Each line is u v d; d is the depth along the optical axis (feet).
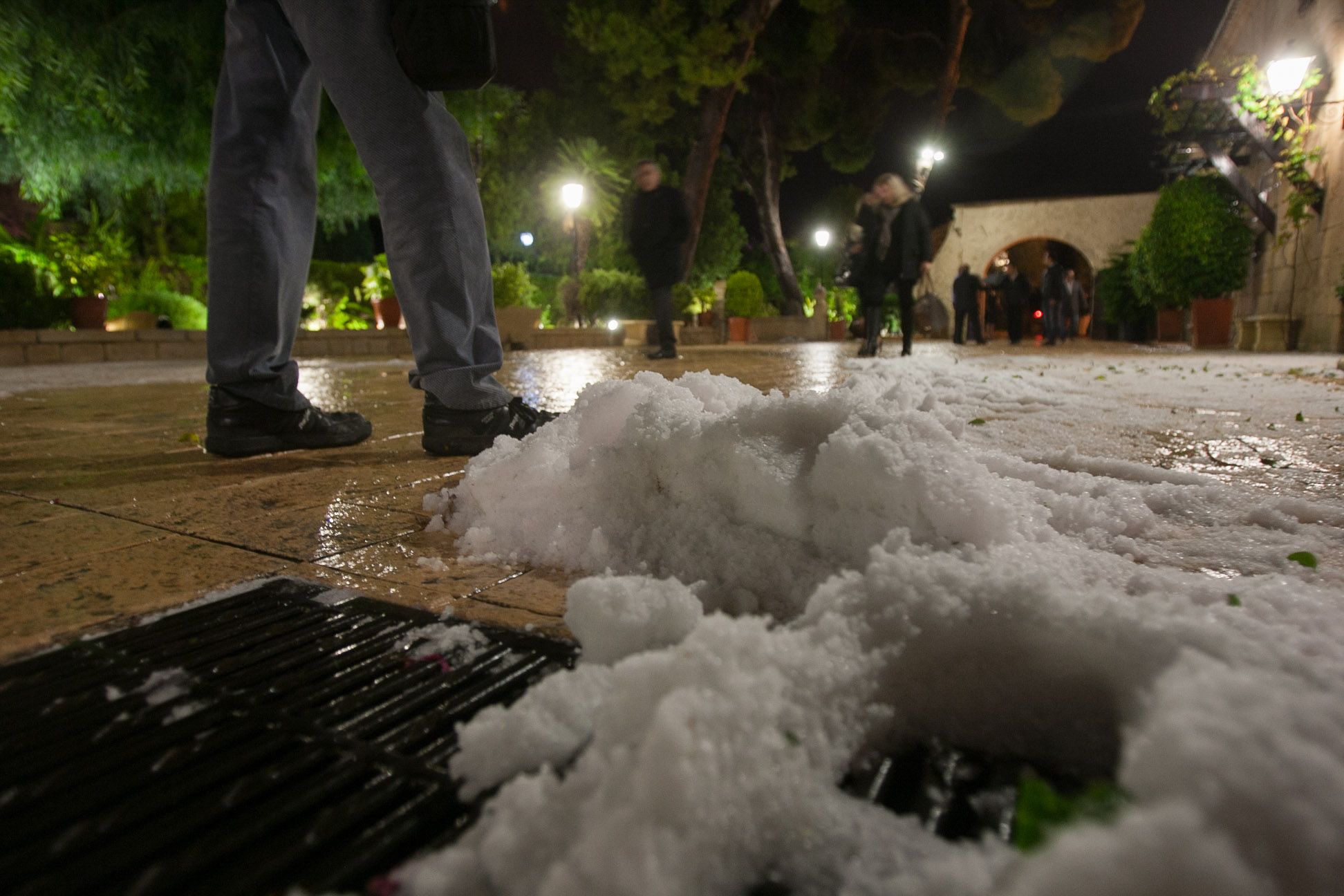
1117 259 56.90
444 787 2.42
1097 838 1.51
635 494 4.65
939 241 76.74
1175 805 1.52
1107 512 4.80
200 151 32.17
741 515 4.19
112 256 40.78
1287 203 34.22
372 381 19.53
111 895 1.96
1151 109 36.94
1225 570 4.01
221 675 3.19
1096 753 2.50
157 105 30.30
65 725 2.79
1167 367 21.98
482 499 5.09
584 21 48.62
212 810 2.31
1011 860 1.90
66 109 28.89
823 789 2.26
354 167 37.11
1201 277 40.45
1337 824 1.49
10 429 10.67
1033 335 83.25
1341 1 29.68
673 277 27.48
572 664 3.23
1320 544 4.40
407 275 7.45
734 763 2.04
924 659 2.78
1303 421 9.72
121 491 6.50
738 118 64.39
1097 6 59.16
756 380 16.79
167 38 28.45
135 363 30.96
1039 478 5.58
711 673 2.24
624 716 2.22
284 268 7.89
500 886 1.88
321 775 2.49
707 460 4.34
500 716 2.48
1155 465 6.93
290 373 8.24
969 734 2.64
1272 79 30.42
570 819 1.97
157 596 4.09
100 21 27.78
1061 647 2.67
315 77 7.89
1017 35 61.98
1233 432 8.75
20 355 29.37
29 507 5.96
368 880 2.02
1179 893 1.38
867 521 3.73
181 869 2.06
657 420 4.71
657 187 26.94
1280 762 1.57
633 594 3.03
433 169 7.16
